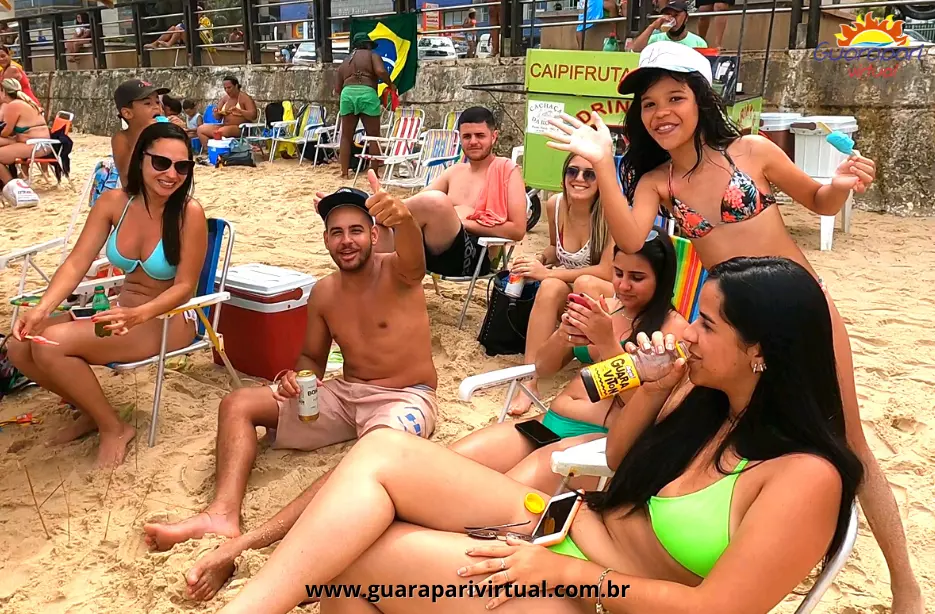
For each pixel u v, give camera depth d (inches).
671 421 84.0
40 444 155.2
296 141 495.2
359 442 90.7
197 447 152.2
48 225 345.7
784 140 305.7
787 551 69.6
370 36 482.9
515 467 115.0
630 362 84.0
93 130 741.3
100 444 150.4
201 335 165.3
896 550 98.2
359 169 421.1
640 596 75.1
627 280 121.6
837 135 104.9
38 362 144.3
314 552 80.9
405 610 82.8
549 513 87.8
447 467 89.5
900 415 160.1
